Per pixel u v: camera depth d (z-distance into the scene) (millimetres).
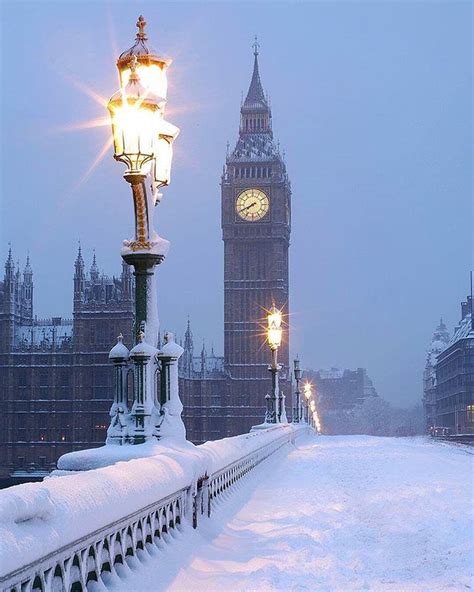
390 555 12469
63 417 175375
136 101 11602
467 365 192625
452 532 14523
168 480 10039
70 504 6512
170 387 12367
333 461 37938
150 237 12289
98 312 175000
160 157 13086
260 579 10188
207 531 12953
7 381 176250
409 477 26750
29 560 5430
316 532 14617
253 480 24719
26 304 188250
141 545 9641
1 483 158875
